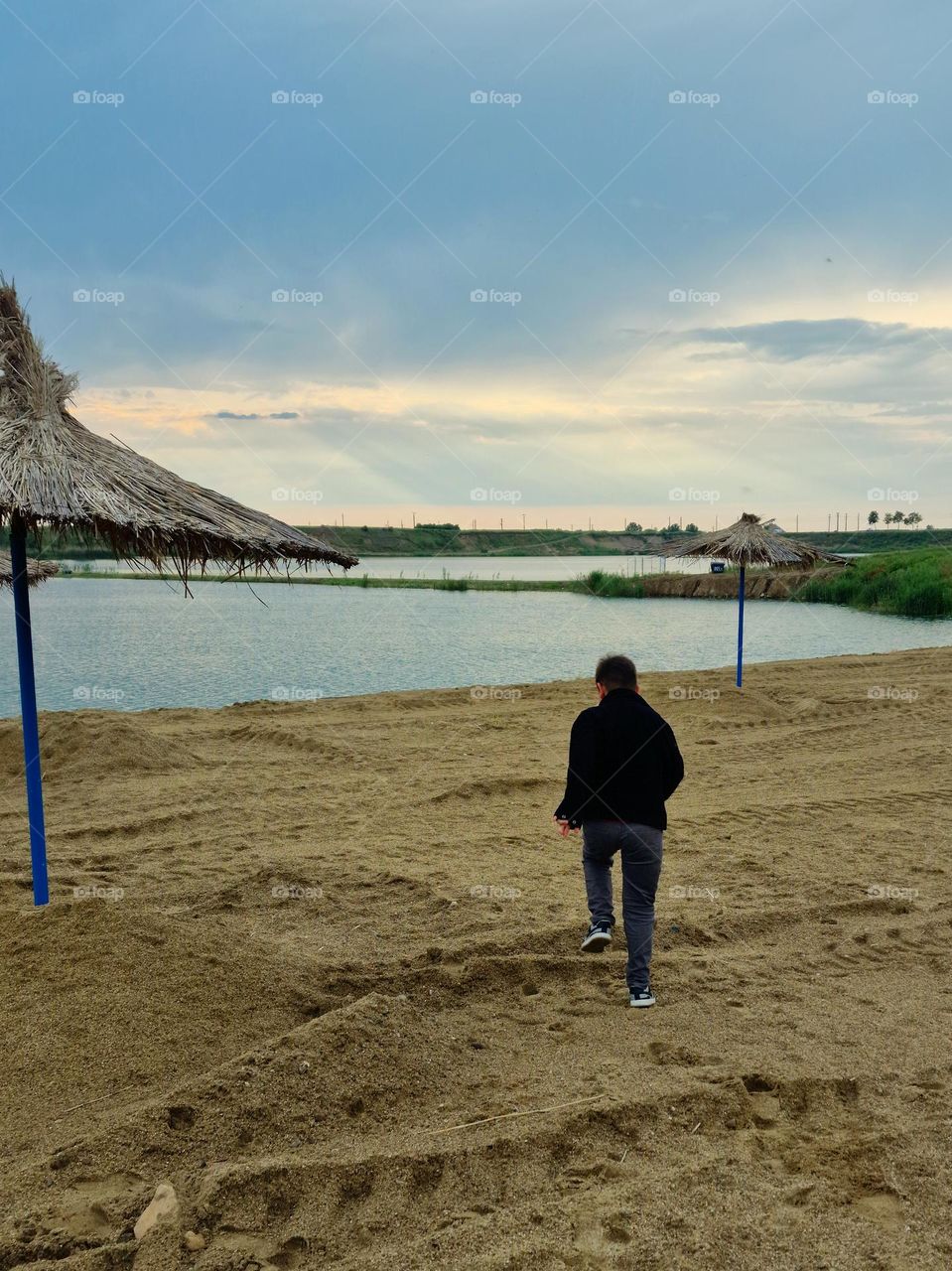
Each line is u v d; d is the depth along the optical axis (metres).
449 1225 3.02
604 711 4.77
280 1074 3.68
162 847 7.32
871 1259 2.86
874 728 12.65
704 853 7.25
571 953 5.30
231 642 26.94
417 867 6.86
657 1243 2.91
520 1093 3.80
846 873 6.74
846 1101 3.80
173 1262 2.82
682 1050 4.17
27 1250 2.88
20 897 5.98
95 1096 3.72
